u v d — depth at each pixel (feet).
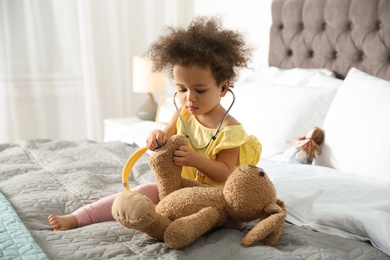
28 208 4.14
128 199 3.09
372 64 6.48
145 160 6.07
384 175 4.73
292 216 4.11
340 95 5.72
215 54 3.57
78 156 6.27
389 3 6.17
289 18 7.95
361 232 3.73
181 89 3.80
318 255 3.33
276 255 3.18
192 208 3.42
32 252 3.10
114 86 11.26
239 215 3.40
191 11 11.50
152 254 3.24
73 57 10.66
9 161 5.88
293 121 6.17
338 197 4.23
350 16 6.78
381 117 4.93
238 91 7.23
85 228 3.74
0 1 9.70
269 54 8.56
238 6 9.61
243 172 3.42
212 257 3.19
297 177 4.78
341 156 5.26
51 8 10.27
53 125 10.74
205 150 4.05
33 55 10.19
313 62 7.61
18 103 10.25
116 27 10.98
